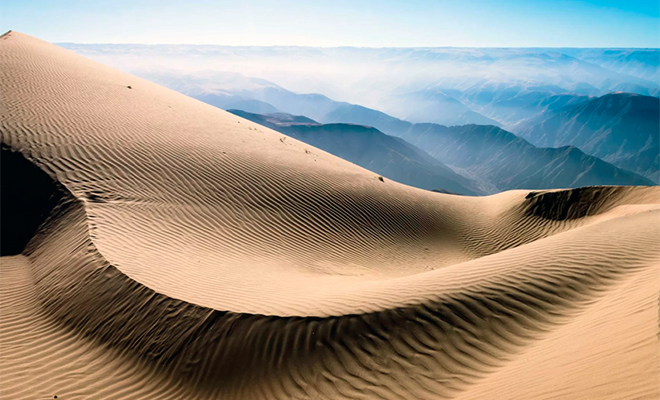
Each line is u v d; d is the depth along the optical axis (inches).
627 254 341.4
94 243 372.5
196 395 238.1
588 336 220.7
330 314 260.5
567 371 185.8
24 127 624.1
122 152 607.5
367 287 317.7
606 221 460.8
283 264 450.0
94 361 267.3
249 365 242.7
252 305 281.7
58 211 463.2
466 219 801.6
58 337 289.9
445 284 295.7
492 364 228.2
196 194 558.3
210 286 323.0
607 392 153.3
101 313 298.0
